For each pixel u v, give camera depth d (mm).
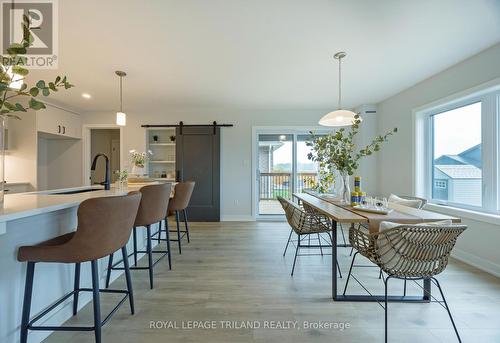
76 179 5066
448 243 1463
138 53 2627
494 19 2039
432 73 3193
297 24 2117
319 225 2492
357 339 1554
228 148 5117
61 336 1574
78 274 1750
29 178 4062
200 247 3352
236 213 5133
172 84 3578
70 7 1875
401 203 2590
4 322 1303
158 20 2055
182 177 5070
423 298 1986
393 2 1840
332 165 2895
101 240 1339
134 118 5145
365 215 1896
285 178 5266
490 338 1554
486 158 2670
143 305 1922
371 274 2494
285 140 5238
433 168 3490
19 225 1391
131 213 1535
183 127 5082
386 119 4375
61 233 1702
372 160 4668
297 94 4086
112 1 1816
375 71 3125
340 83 3551
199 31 2223
